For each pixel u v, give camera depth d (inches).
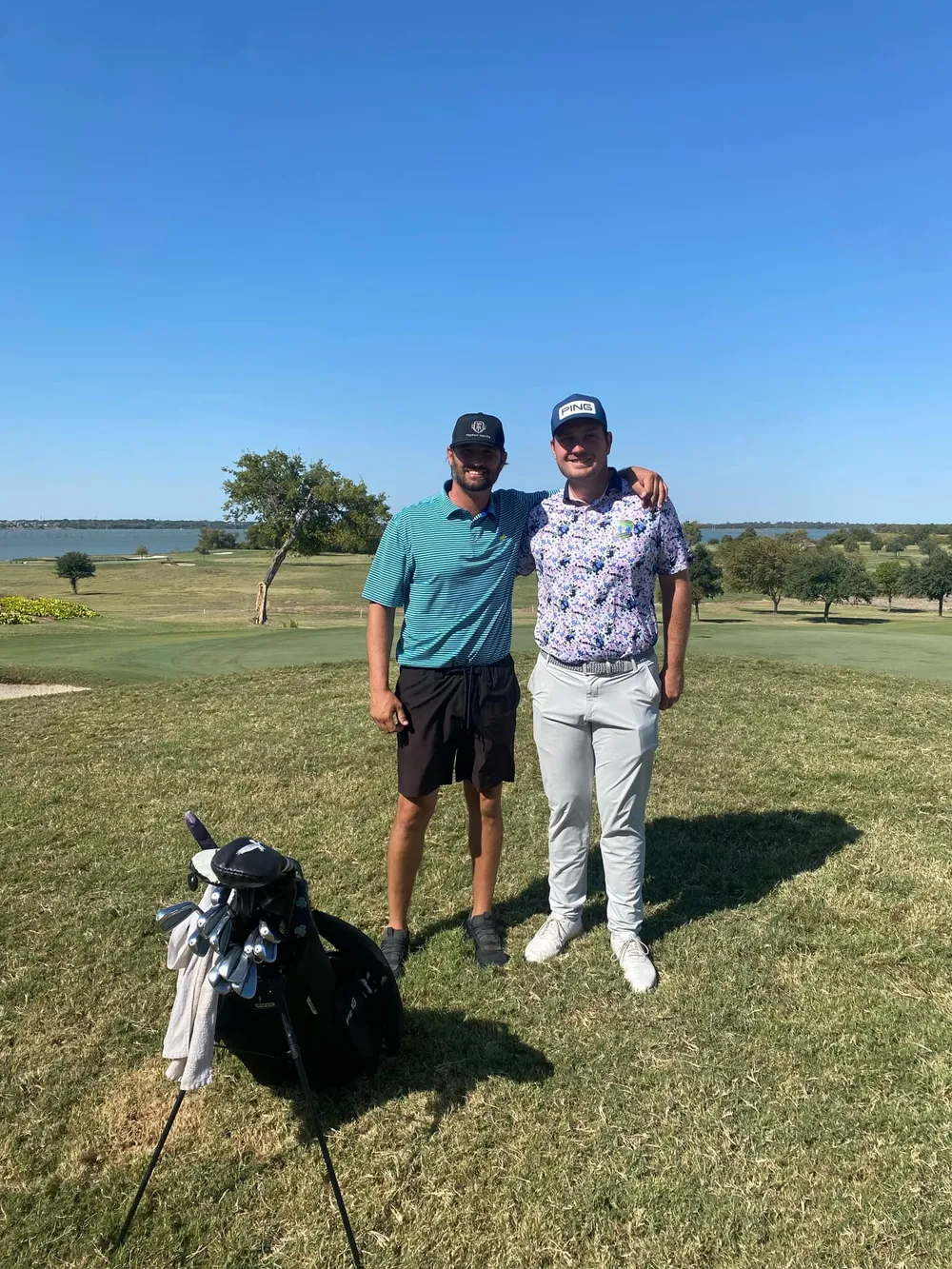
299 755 257.1
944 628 653.3
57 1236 90.0
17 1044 120.3
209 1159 99.7
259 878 90.6
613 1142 100.0
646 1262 85.7
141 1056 117.7
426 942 146.0
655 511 129.8
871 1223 88.7
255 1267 86.5
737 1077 110.0
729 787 217.6
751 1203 91.4
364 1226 90.5
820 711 295.6
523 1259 86.5
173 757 259.0
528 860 180.4
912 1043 114.5
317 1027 102.6
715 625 725.9
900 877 161.9
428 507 132.4
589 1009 125.3
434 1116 105.2
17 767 252.5
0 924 154.2
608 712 132.8
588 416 126.6
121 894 165.8
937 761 234.1
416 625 134.6
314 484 1417.3
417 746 135.3
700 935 144.6
